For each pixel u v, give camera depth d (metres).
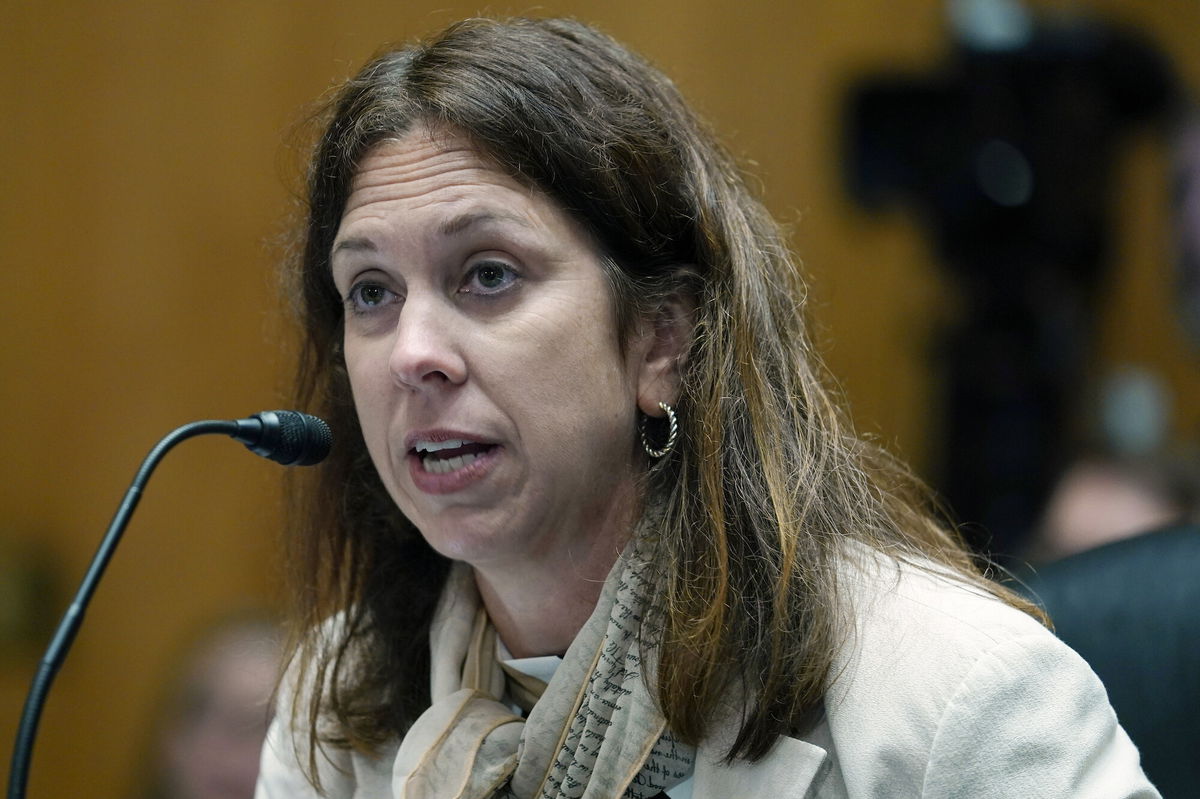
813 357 6.71
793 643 5.48
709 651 5.47
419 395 5.64
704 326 5.94
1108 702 5.46
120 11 14.76
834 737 5.38
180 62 14.75
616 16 15.07
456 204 5.59
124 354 14.61
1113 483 10.58
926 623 5.46
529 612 6.12
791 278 6.58
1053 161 12.12
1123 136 12.62
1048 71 12.12
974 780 5.12
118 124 14.73
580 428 5.67
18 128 14.70
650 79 6.22
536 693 6.23
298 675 6.87
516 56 5.84
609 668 5.65
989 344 12.10
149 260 14.68
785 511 5.66
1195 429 14.79
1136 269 16.12
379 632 6.78
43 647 14.17
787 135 15.29
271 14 14.77
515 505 5.67
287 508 6.97
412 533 6.76
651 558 5.76
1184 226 12.76
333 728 6.75
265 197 14.68
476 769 5.79
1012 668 5.25
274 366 7.69
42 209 14.70
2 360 14.62
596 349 5.71
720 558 5.57
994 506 11.88
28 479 14.53
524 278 5.66
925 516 6.82
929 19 15.52
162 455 5.22
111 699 14.16
